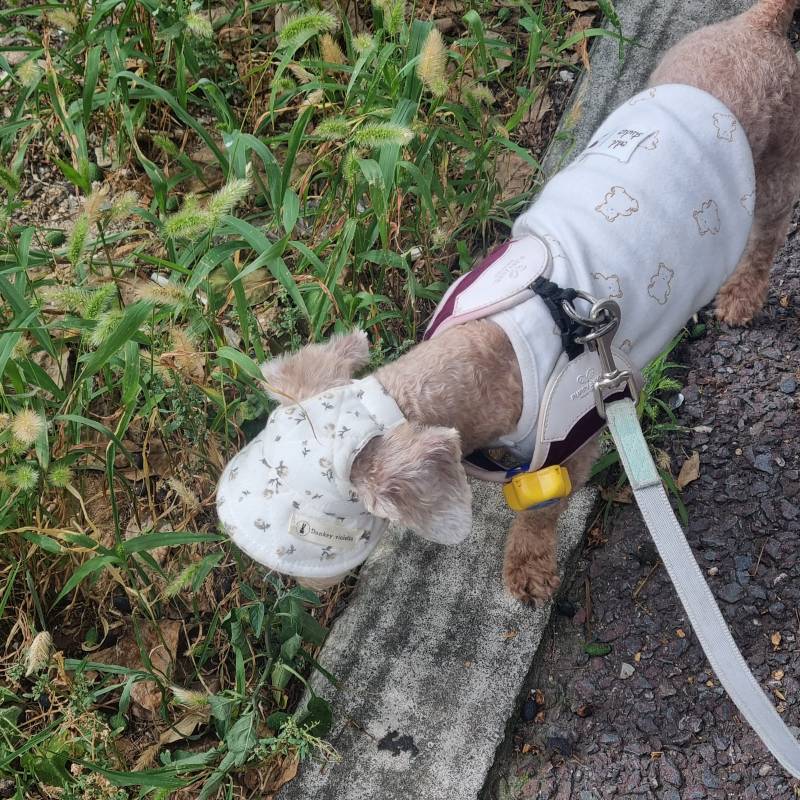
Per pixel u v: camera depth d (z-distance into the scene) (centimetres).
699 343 112
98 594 100
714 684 96
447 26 127
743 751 94
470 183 112
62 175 117
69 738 87
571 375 85
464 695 96
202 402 104
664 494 82
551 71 123
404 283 112
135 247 104
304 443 81
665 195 89
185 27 109
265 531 81
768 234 106
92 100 104
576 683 98
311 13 95
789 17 96
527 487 87
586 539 103
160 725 95
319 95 100
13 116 107
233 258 108
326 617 101
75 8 109
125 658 98
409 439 80
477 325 86
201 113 121
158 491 104
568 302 84
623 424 84
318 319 98
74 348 108
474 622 99
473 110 107
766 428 106
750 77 94
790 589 99
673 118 91
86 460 102
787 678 96
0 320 97
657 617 99
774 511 103
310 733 94
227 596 98
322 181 115
